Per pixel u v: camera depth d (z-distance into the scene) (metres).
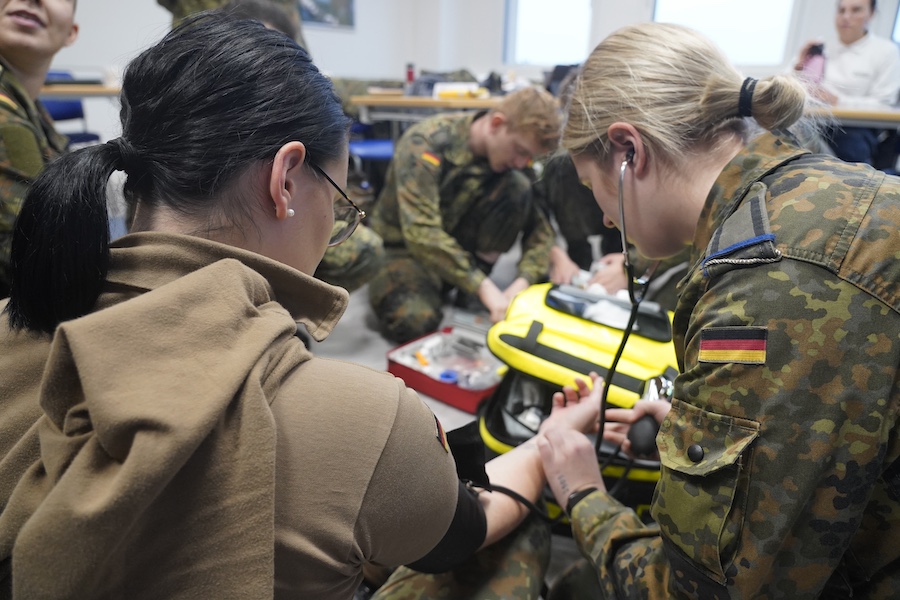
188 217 0.49
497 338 1.36
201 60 0.48
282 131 0.50
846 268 0.53
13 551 0.33
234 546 0.38
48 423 0.39
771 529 0.56
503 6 5.43
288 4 2.28
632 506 1.17
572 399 1.11
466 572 0.82
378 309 2.11
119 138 0.50
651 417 1.09
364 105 3.00
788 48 4.30
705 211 0.67
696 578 0.62
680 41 0.68
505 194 2.15
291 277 0.52
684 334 0.69
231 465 0.39
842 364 0.53
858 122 2.43
